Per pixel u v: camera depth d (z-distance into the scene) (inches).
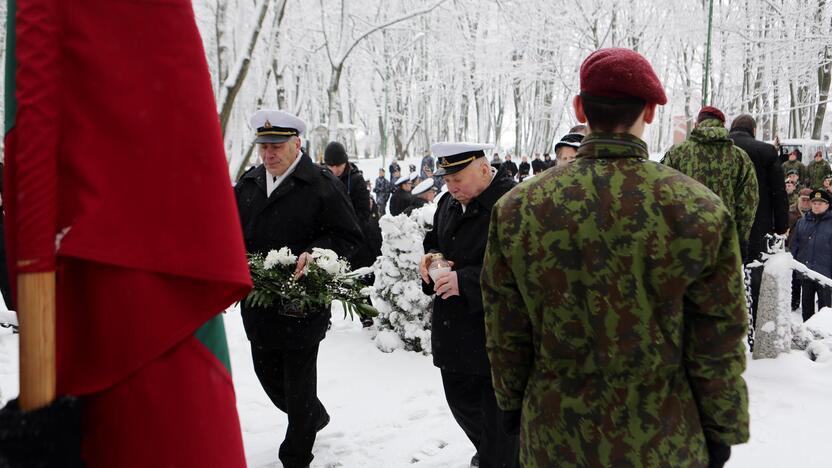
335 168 250.8
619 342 63.8
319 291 123.9
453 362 118.5
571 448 66.2
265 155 133.0
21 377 44.8
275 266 123.5
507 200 70.4
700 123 195.8
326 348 229.8
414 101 1763.0
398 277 226.4
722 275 62.6
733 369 64.0
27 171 44.1
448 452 146.6
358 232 137.7
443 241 123.9
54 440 45.3
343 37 642.2
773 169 217.9
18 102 44.3
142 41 46.9
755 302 215.6
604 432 64.5
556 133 1705.2
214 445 50.2
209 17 540.7
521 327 71.3
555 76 1112.2
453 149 114.2
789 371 189.5
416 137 2208.4
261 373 137.3
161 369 48.3
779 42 924.6
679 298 63.1
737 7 992.2
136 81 46.7
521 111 1942.7
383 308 231.0
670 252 62.3
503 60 1190.3
